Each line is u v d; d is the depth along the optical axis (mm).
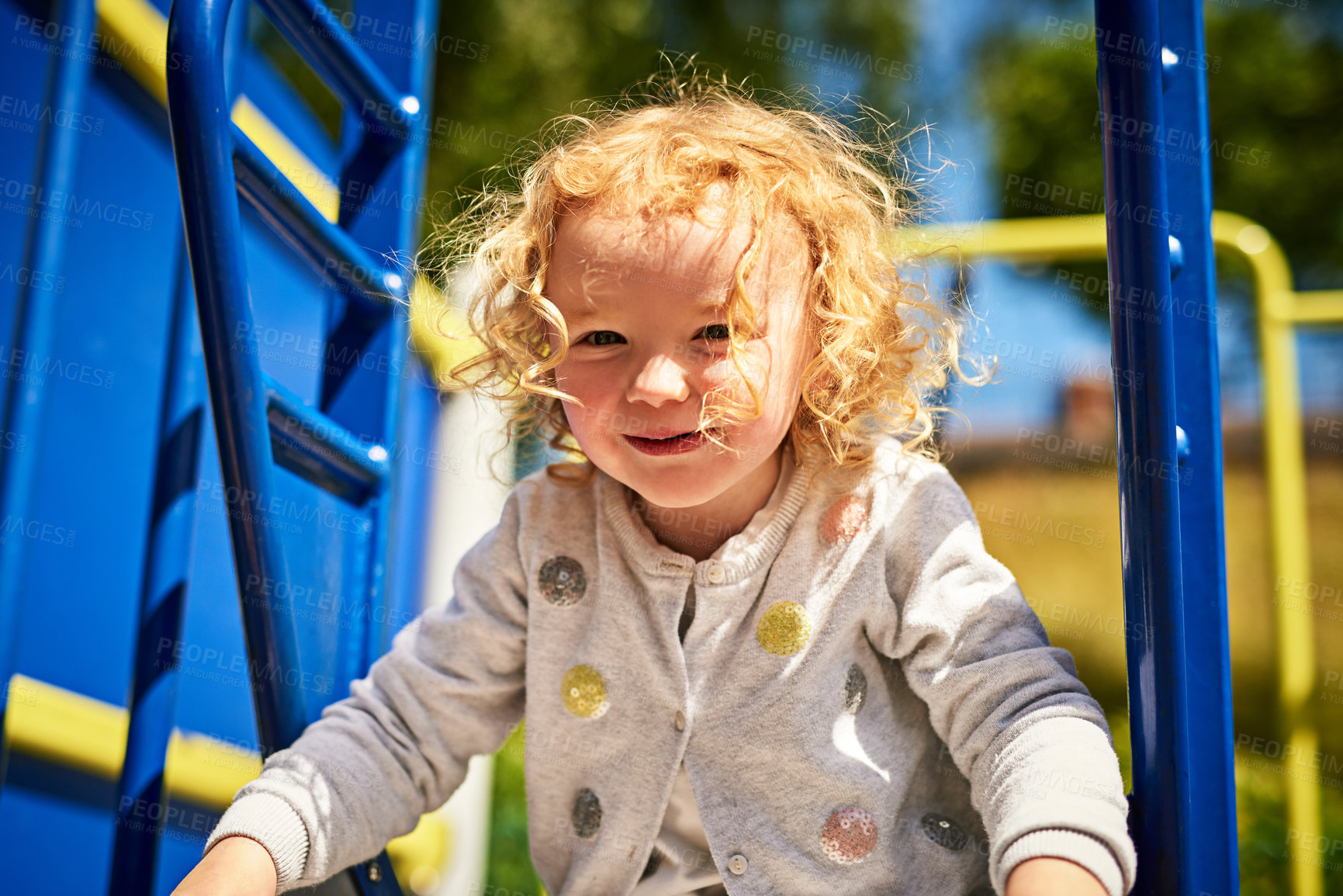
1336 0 6664
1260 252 2537
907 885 944
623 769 994
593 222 935
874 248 1128
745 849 938
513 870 2984
